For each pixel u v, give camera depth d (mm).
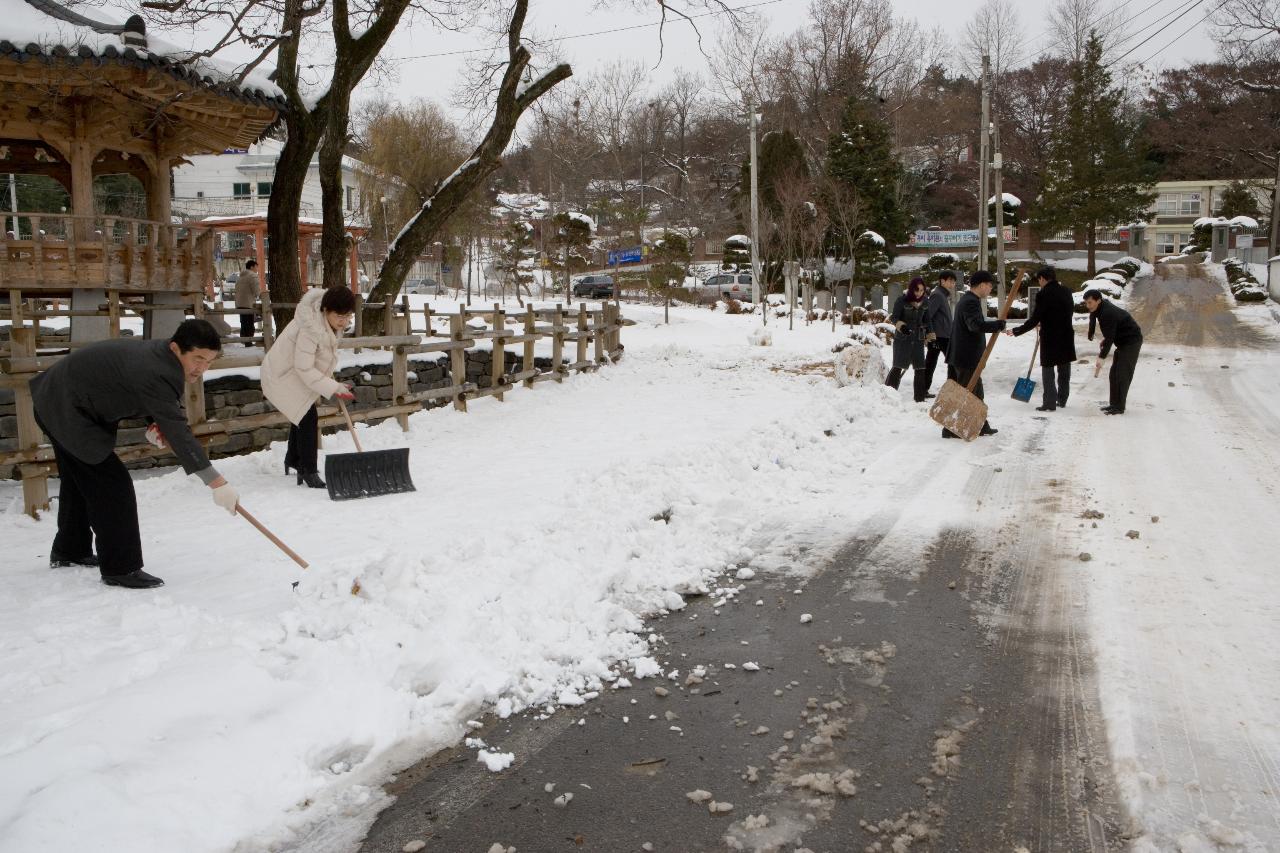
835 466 7969
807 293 26594
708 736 3488
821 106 49750
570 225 30797
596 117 57812
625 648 4227
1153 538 5742
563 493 6816
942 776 3176
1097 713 3572
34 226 10688
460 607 4387
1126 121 53594
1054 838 2820
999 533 5973
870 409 10602
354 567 4887
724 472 7449
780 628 4508
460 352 10414
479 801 3094
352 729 3453
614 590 4918
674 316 26141
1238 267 37656
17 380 6266
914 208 55594
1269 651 4043
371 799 3107
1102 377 14398
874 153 39938
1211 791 3027
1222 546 5523
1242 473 7465
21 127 11312
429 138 32156
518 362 14031
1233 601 4633
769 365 15219
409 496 6926
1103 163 43125
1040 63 62594
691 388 12789
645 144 65625
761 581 5176
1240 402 11484
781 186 33531
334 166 12609
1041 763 3236
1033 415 10578
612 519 6000
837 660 4129
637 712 3688
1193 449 8508
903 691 3814
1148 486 7090
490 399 11453
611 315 15258
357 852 2826
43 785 2867
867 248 36594
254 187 45031
